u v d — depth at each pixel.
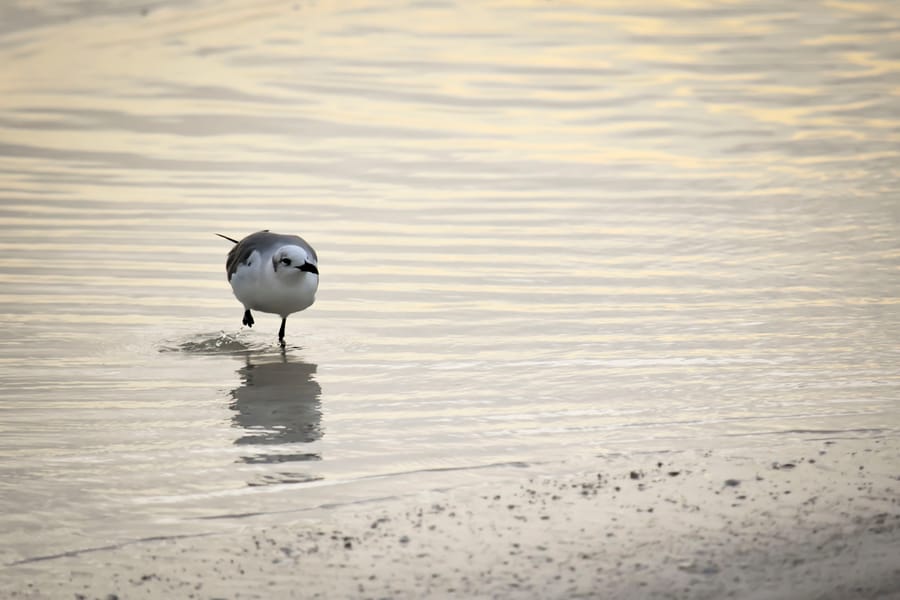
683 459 10.34
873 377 12.81
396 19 34.25
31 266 17.05
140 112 26.03
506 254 17.58
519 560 8.46
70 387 12.83
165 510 9.79
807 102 26.41
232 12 35.53
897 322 14.62
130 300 15.78
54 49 31.83
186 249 17.94
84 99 27.17
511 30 33.00
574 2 36.22
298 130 24.66
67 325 14.80
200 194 20.72
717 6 35.75
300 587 8.23
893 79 28.12
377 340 14.30
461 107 26.23
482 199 20.36
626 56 30.44
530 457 10.75
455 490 9.91
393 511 9.50
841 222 18.84
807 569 8.17
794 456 10.30
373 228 18.86
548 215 19.48
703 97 26.89
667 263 17.11
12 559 8.88
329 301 15.73
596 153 23.03
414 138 24.05
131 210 19.84
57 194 20.70
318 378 13.11
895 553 8.35
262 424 11.79
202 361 13.68
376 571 8.40
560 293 15.91
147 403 12.40
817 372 13.00
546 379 12.95
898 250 17.48
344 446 11.19
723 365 13.26
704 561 8.34
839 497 9.30
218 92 27.58
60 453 11.07
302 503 9.82
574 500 9.48
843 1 36.22
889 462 10.08
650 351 13.76
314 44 31.69
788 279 16.33
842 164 22.08
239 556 8.77
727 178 21.39
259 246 14.08
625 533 8.81
